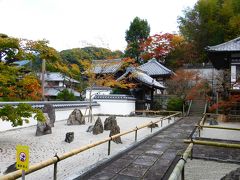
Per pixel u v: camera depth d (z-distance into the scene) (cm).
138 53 4444
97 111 2458
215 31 3525
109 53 2848
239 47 1936
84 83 3023
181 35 4272
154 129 1484
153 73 3322
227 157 809
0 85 979
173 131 1395
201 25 3712
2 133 1267
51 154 896
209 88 2845
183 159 507
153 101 2805
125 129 1505
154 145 1002
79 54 2719
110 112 2469
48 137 1196
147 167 708
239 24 3198
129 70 2419
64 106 1941
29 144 1038
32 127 1485
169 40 4197
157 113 2550
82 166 745
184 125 1681
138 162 755
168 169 698
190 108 2583
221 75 2819
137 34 4566
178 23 4325
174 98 2645
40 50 1023
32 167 424
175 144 1025
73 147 1011
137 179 612
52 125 1530
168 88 2908
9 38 941
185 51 3891
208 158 786
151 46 4319
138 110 2594
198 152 883
